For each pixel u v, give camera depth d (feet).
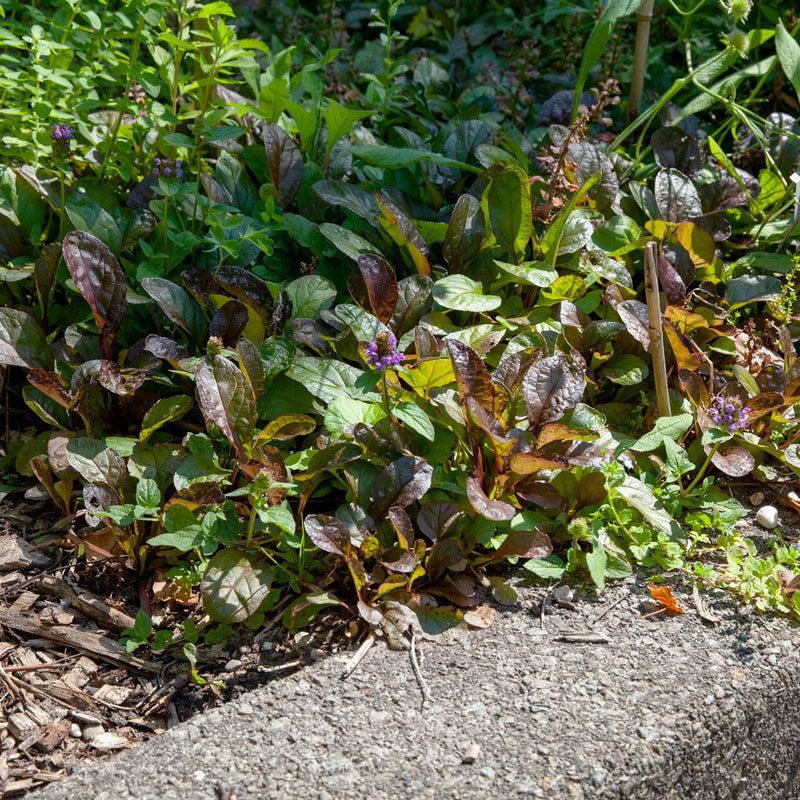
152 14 9.59
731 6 10.48
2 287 9.87
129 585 7.78
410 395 8.07
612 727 6.11
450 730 6.10
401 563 7.01
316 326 8.70
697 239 9.73
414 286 8.82
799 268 10.00
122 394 8.11
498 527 7.76
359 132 11.35
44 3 14.85
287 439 7.76
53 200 9.92
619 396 9.17
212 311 9.05
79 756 6.39
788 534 8.25
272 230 9.92
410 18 18.12
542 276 8.94
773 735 6.75
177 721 6.65
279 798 5.61
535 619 7.18
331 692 6.45
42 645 7.22
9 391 9.52
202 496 7.34
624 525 7.84
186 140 9.41
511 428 7.78
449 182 10.85
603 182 10.25
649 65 14.61
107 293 8.59
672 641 6.95
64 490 8.09
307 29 16.75
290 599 7.55
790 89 13.85
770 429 8.80
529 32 15.69
